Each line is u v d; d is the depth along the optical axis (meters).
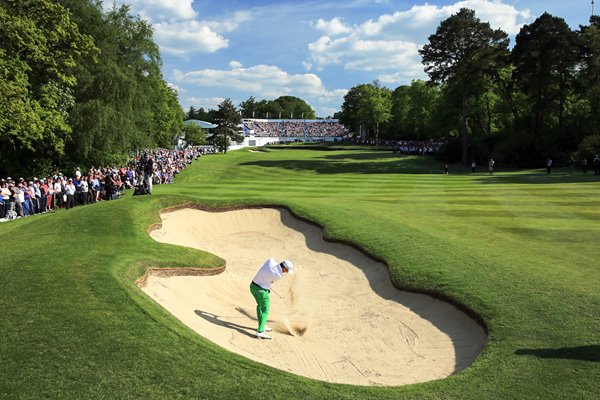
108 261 13.85
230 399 7.52
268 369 8.78
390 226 21.73
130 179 42.06
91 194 33.53
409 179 50.00
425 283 14.49
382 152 97.06
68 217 20.73
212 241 23.08
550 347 9.82
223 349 9.58
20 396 7.20
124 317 10.06
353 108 165.75
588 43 66.00
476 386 8.55
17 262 13.40
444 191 37.50
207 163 72.31
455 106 90.56
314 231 22.70
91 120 42.38
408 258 16.83
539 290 12.88
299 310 14.84
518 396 8.12
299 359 11.02
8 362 8.08
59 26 35.28
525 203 29.84
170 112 96.06
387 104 136.50
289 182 47.47
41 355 8.35
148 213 22.30
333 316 14.23
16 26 31.41
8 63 31.52
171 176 52.38
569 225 22.56
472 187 39.94
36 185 29.53
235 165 69.56
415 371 10.40
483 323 11.62
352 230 21.12
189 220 24.25
